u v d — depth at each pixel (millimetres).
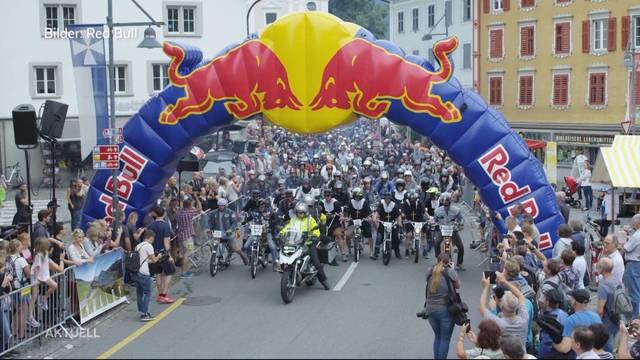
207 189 21391
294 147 41562
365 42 16219
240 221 19328
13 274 12156
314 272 15289
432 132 16344
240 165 27156
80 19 34812
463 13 49625
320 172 25734
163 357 10938
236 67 16438
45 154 34375
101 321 13109
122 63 35469
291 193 18000
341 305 14141
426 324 12750
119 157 17062
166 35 36375
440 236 17141
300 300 14586
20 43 34125
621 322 9789
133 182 17125
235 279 16703
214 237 17188
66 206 28156
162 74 36188
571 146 40250
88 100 16875
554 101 41438
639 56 33062
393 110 16297
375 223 18547
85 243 13852
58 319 12141
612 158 16734
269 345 11516
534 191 16141
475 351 8828
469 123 16234
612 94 37844
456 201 23250
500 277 9602
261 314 13508
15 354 11117
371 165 26938
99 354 11125
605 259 10812
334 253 17172
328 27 16156
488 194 16391
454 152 16406
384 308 13867
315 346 11453
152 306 14188
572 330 9047
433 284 10094
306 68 16219
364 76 16141
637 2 36562
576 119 40062
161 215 14680
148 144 16969
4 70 34000
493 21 45531
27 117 14070
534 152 42500
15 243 12227
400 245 20969
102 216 17297
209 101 16625
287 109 16359
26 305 11391
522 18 43375
